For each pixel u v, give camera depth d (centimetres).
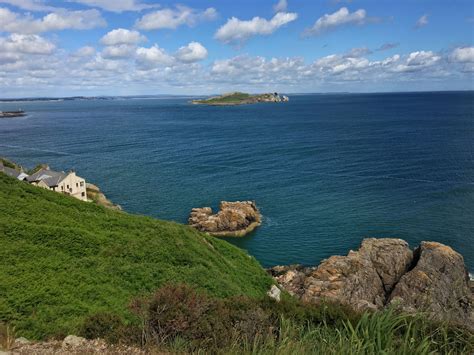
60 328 2062
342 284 4150
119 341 1452
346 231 6375
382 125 19362
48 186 7194
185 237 4059
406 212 7031
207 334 1416
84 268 2919
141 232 3866
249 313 1582
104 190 8994
